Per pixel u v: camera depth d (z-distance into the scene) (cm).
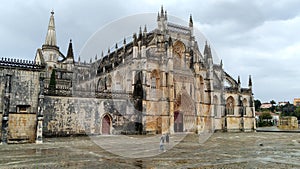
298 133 8075
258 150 3506
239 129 9325
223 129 8719
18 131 4288
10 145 3884
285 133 8119
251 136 6556
